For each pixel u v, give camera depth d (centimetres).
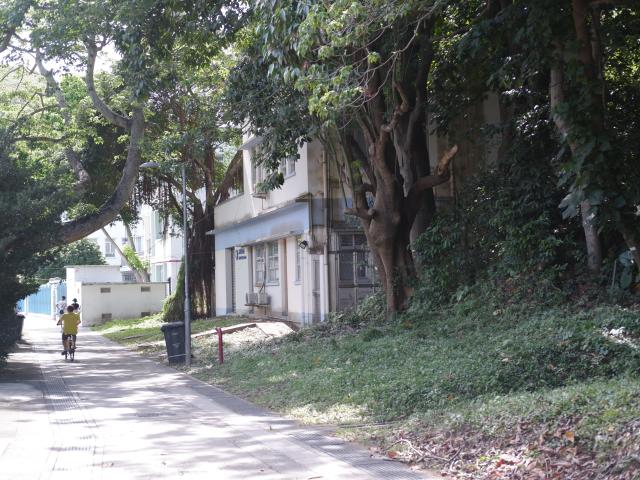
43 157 2344
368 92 1582
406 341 1557
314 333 2025
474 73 1786
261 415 1200
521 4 1453
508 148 1839
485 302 1677
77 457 903
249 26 1855
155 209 3603
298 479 785
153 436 1034
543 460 735
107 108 2256
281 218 2611
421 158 1930
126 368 1956
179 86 2522
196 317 3503
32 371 1905
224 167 3619
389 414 1070
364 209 1881
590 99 1279
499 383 1070
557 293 1533
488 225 1788
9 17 1989
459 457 820
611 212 1312
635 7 1443
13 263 1741
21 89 2570
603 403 796
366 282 2356
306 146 2345
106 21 1950
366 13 1282
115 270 4697
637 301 1395
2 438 1020
